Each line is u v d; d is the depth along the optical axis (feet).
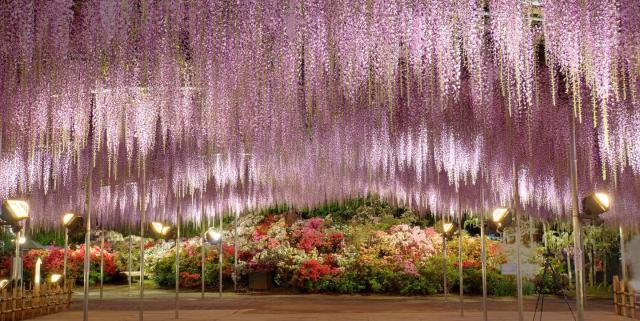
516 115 29.53
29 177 39.09
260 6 16.22
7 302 30.35
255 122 26.50
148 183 46.16
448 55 15.38
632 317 30.12
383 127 33.50
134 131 23.13
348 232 56.08
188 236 69.82
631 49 14.29
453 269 50.72
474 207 49.03
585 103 26.32
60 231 71.67
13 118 19.66
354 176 45.11
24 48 16.10
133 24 16.60
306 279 52.80
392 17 15.38
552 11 14.38
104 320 29.84
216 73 18.10
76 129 21.26
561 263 56.70
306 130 33.22
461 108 30.86
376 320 29.22
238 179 45.70
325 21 15.72
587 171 36.22
